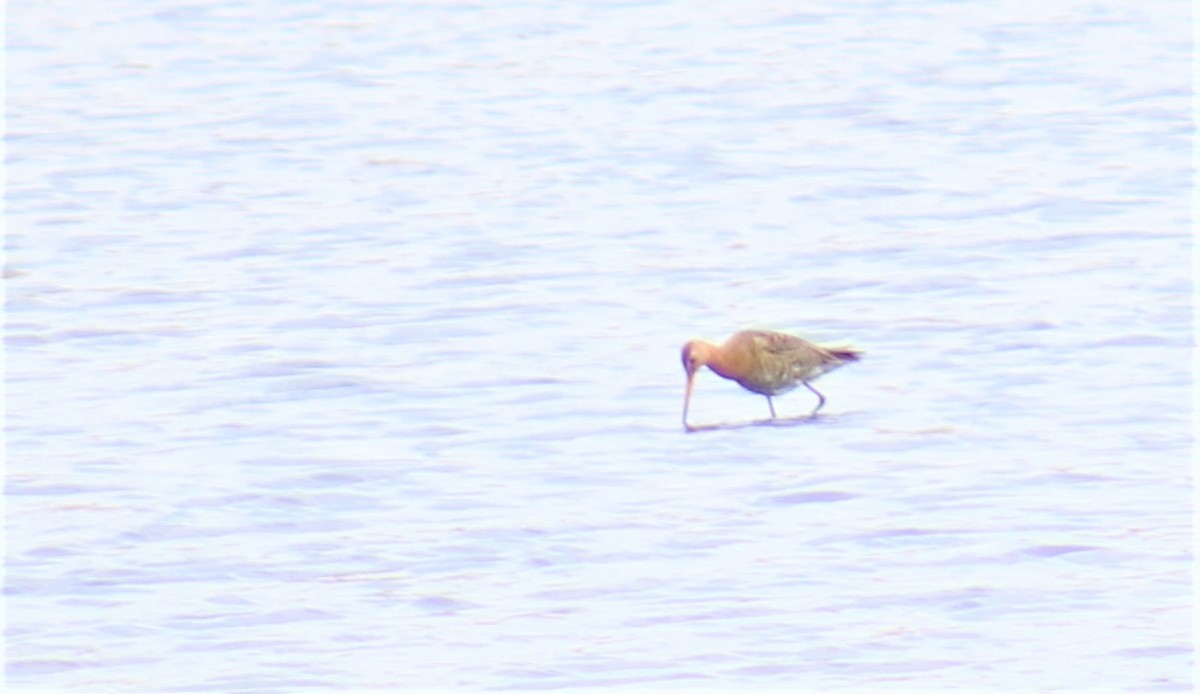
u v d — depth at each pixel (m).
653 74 35.28
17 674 12.95
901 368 19.11
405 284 22.48
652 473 16.41
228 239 24.91
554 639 13.35
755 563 14.54
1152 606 13.73
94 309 21.69
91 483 16.31
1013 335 19.95
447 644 13.34
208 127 31.81
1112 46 36.38
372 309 21.44
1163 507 15.38
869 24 39.34
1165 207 25.30
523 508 15.65
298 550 14.91
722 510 15.57
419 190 27.45
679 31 39.22
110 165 29.33
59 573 14.52
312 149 30.23
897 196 26.44
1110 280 21.92
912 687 12.66
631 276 22.67
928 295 21.66
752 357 17.70
